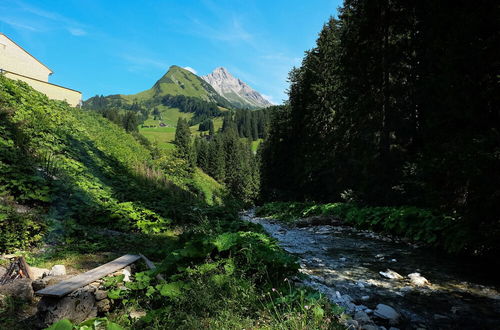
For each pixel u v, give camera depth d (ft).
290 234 40.60
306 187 98.48
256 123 621.31
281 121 130.72
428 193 27.14
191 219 38.81
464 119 23.62
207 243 15.24
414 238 30.89
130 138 101.96
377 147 60.08
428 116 27.09
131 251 22.63
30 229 21.72
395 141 58.29
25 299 12.67
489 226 20.83
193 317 10.73
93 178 45.88
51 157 43.01
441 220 29.30
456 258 24.50
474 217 21.30
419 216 32.73
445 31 28.04
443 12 27.73
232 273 14.03
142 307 12.59
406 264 22.86
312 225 50.47
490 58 22.06
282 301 11.73
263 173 153.69
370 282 18.43
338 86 85.25
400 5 52.54
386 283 18.25
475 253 24.29
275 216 74.23
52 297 10.48
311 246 30.63
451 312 13.97
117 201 39.45
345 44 63.31
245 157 336.29
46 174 36.52
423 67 42.45
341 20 77.10
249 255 15.10
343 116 74.49
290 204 79.10
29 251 20.30
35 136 47.21
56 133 54.49
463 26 23.45
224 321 10.73
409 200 41.34
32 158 37.88
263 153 164.14
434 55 30.50
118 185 49.85
